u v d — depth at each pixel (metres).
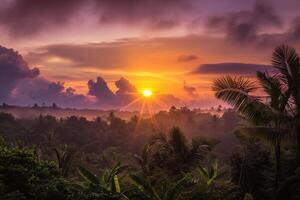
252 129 19.42
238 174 27.45
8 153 18.81
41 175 17.77
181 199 20.16
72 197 15.99
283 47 19.38
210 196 21.56
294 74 19.31
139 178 16.94
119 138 132.75
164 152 29.44
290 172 24.56
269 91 19.39
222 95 19.45
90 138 136.38
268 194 25.39
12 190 16.47
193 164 28.58
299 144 19.22
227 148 89.44
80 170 18.11
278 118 18.89
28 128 150.12
